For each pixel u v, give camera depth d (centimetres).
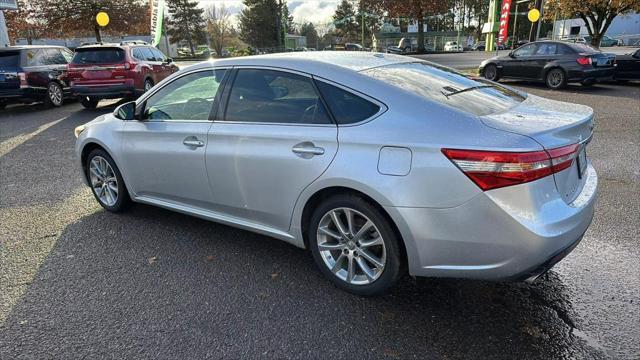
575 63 1287
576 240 264
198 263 361
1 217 466
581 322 276
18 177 610
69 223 445
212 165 355
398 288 319
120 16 3450
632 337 262
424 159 256
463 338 265
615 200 465
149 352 259
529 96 345
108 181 463
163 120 396
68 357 257
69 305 307
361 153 277
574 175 279
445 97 290
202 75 370
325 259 318
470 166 245
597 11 1942
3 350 263
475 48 5638
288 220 326
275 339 268
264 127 324
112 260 368
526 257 245
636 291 306
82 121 1049
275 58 337
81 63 1152
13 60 1175
